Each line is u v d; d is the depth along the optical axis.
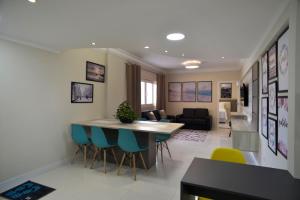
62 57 3.61
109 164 3.72
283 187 1.37
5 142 2.75
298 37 1.62
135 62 6.14
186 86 8.50
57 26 2.26
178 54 3.72
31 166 3.10
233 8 1.78
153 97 7.88
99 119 4.43
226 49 3.33
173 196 2.53
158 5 1.72
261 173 1.60
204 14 1.91
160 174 3.24
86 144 3.66
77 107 3.96
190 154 4.38
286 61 1.96
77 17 1.99
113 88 5.00
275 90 2.36
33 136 3.13
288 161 1.73
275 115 2.36
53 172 3.29
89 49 4.25
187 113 8.16
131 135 3.04
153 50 3.39
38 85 3.19
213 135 6.49
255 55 3.63
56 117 3.52
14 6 1.76
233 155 2.00
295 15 1.62
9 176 2.81
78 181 2.96
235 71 7.76
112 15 1.94
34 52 3.11
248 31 2.41
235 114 5.97
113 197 2.50
